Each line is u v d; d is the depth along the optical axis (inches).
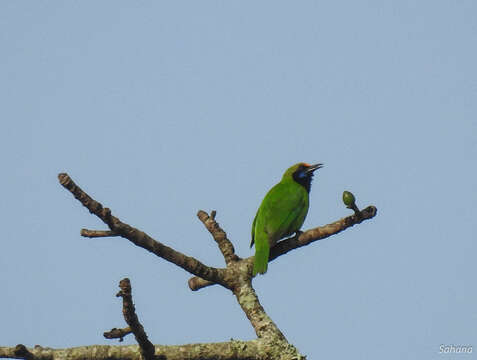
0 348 377.1
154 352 389.1
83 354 392.2
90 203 407.8
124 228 423.2
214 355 422.6
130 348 401.1
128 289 363.3
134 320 370.0
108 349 396.5
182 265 464.8
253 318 471.2
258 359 432.8
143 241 436.1
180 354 414.3
